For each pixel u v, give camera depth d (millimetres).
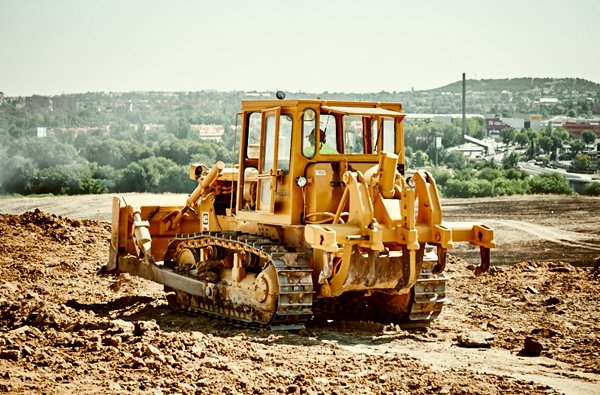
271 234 14523
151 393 9125
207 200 16203
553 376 11320
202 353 11125
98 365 10180
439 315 15992
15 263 20328
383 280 13562
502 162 149750
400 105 14773
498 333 14383
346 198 13453
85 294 17609
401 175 13758
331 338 13477
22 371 9750
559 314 16125
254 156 14953
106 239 24516
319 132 13789
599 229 40781
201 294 15031
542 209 52062
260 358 11250
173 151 108688
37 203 62000
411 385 10273
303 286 13406
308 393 9617
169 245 16578
